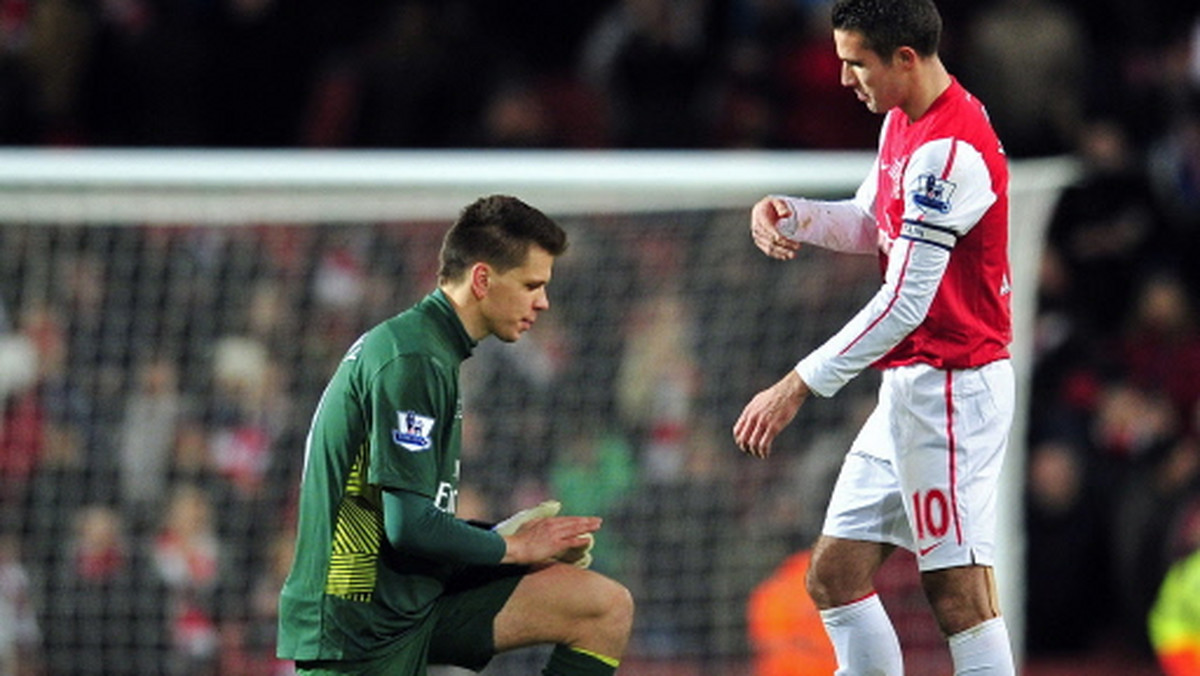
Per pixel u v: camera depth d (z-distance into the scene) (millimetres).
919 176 17906
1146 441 39188
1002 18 45469
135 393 36250
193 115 46250
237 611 34469
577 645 19703
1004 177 18250
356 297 37219
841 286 37250
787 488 35781
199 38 46562
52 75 45000
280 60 46844
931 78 18094
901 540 19266
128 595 34594
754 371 36938
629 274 37500
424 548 18375
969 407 18516
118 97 45625
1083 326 41250
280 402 36156
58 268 37188
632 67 44969
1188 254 43281
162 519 34906
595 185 30438
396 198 32375
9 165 30344
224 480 35219
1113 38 48844
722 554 35562
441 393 18688
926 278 17875
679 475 35938
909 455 18719
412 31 45375
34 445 35281
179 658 34406
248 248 37500
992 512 18891
